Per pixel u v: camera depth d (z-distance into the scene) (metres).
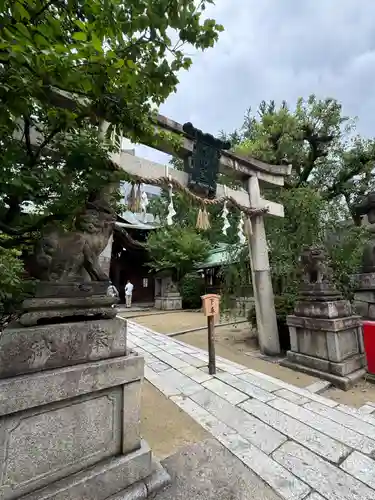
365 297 5.46
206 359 5.00
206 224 4.40
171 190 3.94
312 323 4.64
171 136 2.66
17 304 2.54
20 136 2.89
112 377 1.80
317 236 6.55
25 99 1.46
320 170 10.45
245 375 4.15
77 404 1.68
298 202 6.79
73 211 2.12
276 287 7.22
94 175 2.12
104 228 2.09
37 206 2.48
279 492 1.83
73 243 1.91
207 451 2.29
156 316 11.59
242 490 1.85
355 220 6.86
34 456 1.50
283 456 2.22
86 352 1.77
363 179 10.24
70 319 1.85
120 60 1.47
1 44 1.20
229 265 7.81
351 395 3.87
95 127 2.55
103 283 2.02
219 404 3.18
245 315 9.22
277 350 5.66
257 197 6.19
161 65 1.77
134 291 18.09
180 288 14.84
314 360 4.59
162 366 4.57
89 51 1.37
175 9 1.57
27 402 1.46
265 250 6.08
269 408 3.09
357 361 4.55
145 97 2.00
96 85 1.62
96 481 1.63
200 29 1.73
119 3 1.50
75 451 1.65
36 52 1.29
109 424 1.81
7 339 1.50
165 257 13.97
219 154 5.01
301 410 3.05
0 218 2.34
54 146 2.32
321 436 2.52
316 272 5.00
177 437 2.51
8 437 1.43
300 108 9.43
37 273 1.86
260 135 9.53
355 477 1.98
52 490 1.49
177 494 1.81
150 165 4.33
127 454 1.84
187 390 3.58
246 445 2.38
